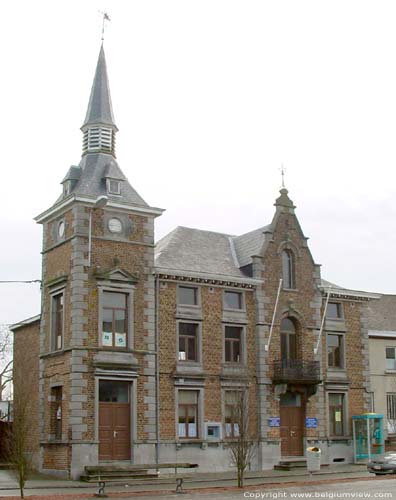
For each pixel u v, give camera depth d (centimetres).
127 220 3453
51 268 3506
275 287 3859
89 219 3344
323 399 3919
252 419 3622
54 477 3142
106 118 3725
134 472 3169
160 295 3503
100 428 3203
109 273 3325
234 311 3716
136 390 3316
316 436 3834
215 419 3534
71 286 3294
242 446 2697
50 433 3297
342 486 2678
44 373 3425
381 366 4475
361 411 4059
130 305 3375
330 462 3856
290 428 3797
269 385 3722
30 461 3322
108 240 3378
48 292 3497
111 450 3216
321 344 3978
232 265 3903
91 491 2594
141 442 3275
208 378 3556
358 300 4191
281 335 3878
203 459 3447
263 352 3738
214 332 3631
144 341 3384
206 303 3638
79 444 3103
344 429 3984
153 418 3334
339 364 4066
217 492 2509
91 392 3189
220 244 4038
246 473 3378
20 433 2416
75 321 3219
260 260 3825
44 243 3600
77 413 3130
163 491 2550
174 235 3884
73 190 3541
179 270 3544
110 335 3319
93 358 3222
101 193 3481
